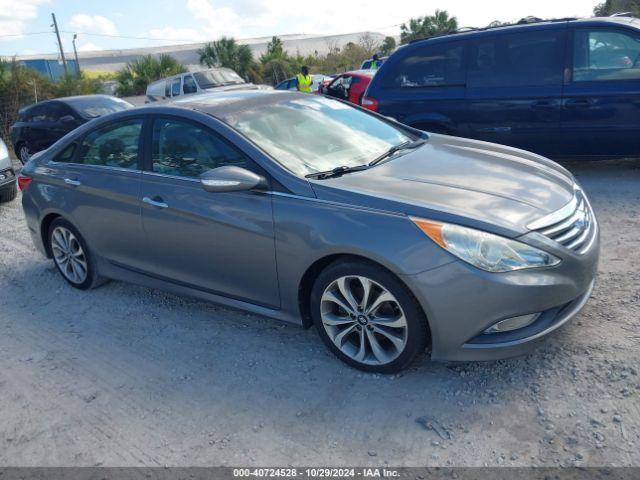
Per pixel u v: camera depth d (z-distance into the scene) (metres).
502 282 2.68
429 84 6.81
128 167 4.04
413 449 2.55
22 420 3.09
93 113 11.63
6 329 4.22
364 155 3.71
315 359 3.34
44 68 47.69
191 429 2.86
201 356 3.52
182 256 3.77
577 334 3.25
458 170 3.43
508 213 2.89
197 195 3.56
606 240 4.59
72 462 2.72
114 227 4.14
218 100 4.02
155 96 20.02
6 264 5.61
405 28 42.25
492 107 6.48
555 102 6.18
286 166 3.32
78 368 3.55
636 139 5.98
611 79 5.95
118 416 3.03
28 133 12.03
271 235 3.22
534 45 6.26
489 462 2.43
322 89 14.41
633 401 2.66
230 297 3.65
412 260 2.76
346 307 3.08
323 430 2.74
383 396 2.93
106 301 4.48
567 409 2.67
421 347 2.94
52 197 4.55
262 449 2.66
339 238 2.94
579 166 7.03
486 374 3.01
